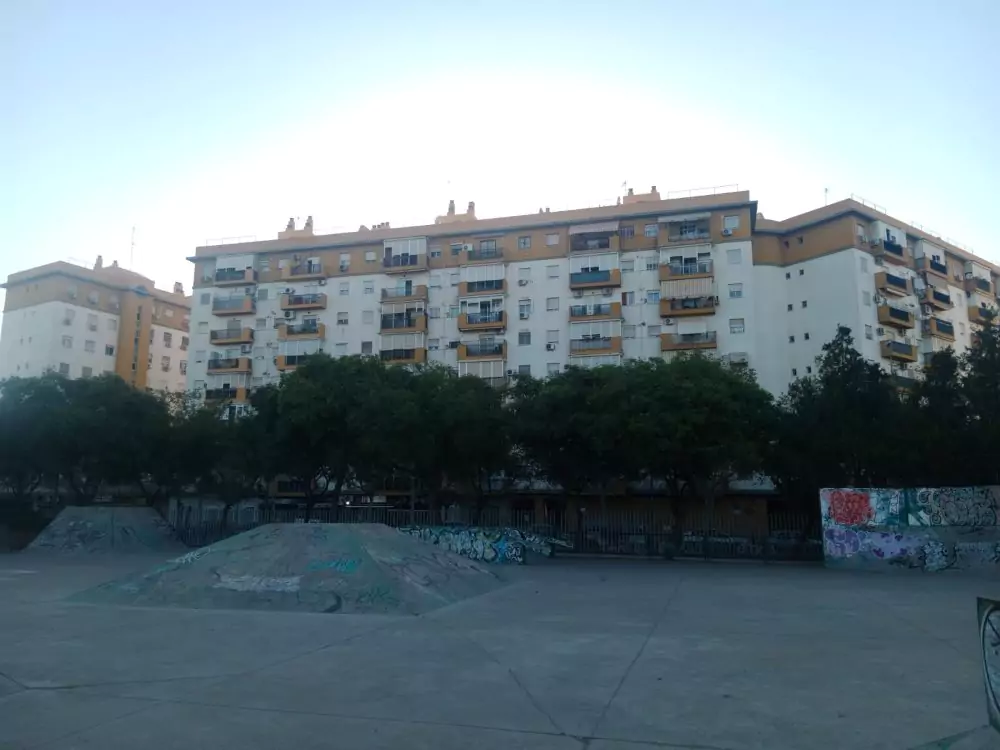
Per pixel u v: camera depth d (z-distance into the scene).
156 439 38.56
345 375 35.78
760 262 55.88
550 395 34.12
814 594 18.42
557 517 51.84
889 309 53.44
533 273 57.28
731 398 33.28
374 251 61.06
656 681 8.73
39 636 11.79
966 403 32.78
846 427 33.06
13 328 71.56
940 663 9.76
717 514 49.78
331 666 9.54
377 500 55.53
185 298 82.19
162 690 8.24
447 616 14.24
